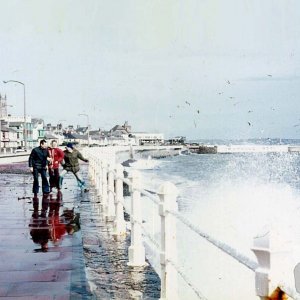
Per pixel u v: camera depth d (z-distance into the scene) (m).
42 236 10.22
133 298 6.51
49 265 7.73
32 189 20.47
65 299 6.03
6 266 7.67
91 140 190.25
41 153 19.02
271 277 2.93
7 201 16.78
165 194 6.06
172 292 6.04
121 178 10.38
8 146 126.62
